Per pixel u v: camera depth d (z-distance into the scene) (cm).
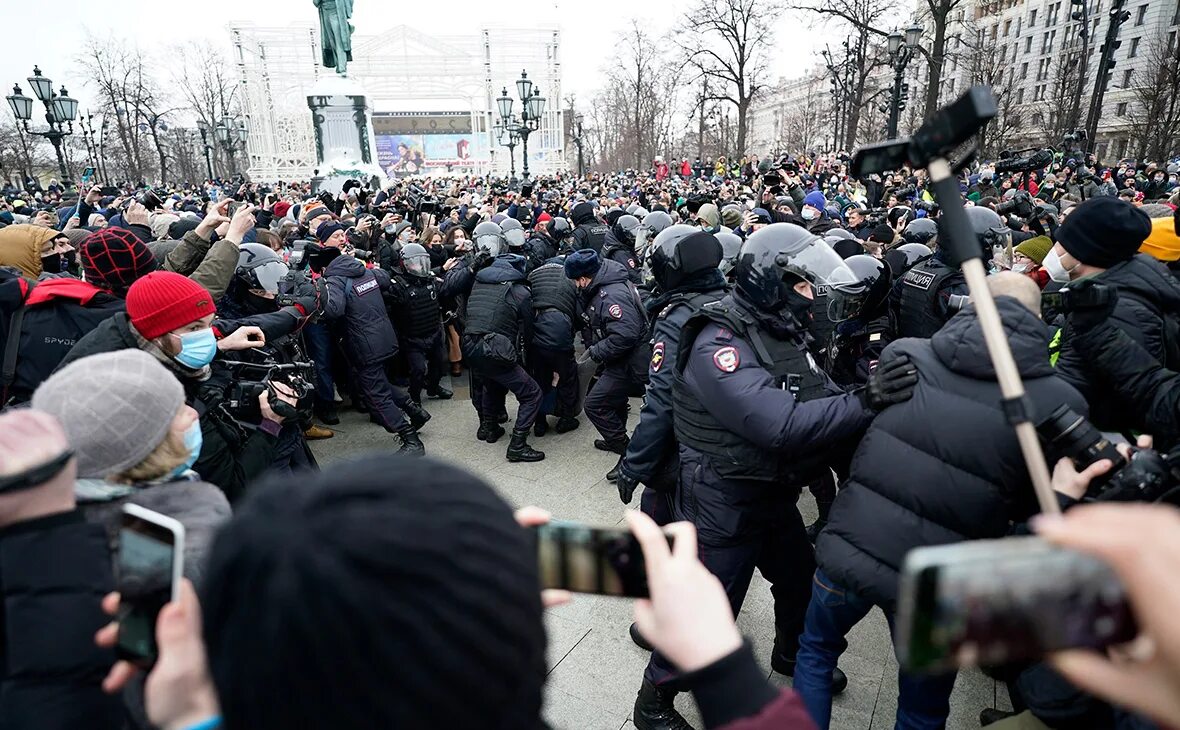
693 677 80
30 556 109
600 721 264
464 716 52
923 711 201
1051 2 5359
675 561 85
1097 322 221
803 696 213
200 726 85
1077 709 149
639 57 4744
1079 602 55
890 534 175
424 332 580
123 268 296
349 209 1045
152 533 90
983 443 162
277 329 341
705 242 270
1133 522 54
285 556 50
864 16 2830
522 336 504
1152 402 213
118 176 4788
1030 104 4488
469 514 57
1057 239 254
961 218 117
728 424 212
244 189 1781
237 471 238
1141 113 2861
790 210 726
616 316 420
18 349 280
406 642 49
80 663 110
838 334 367
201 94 4988
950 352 169
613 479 459
